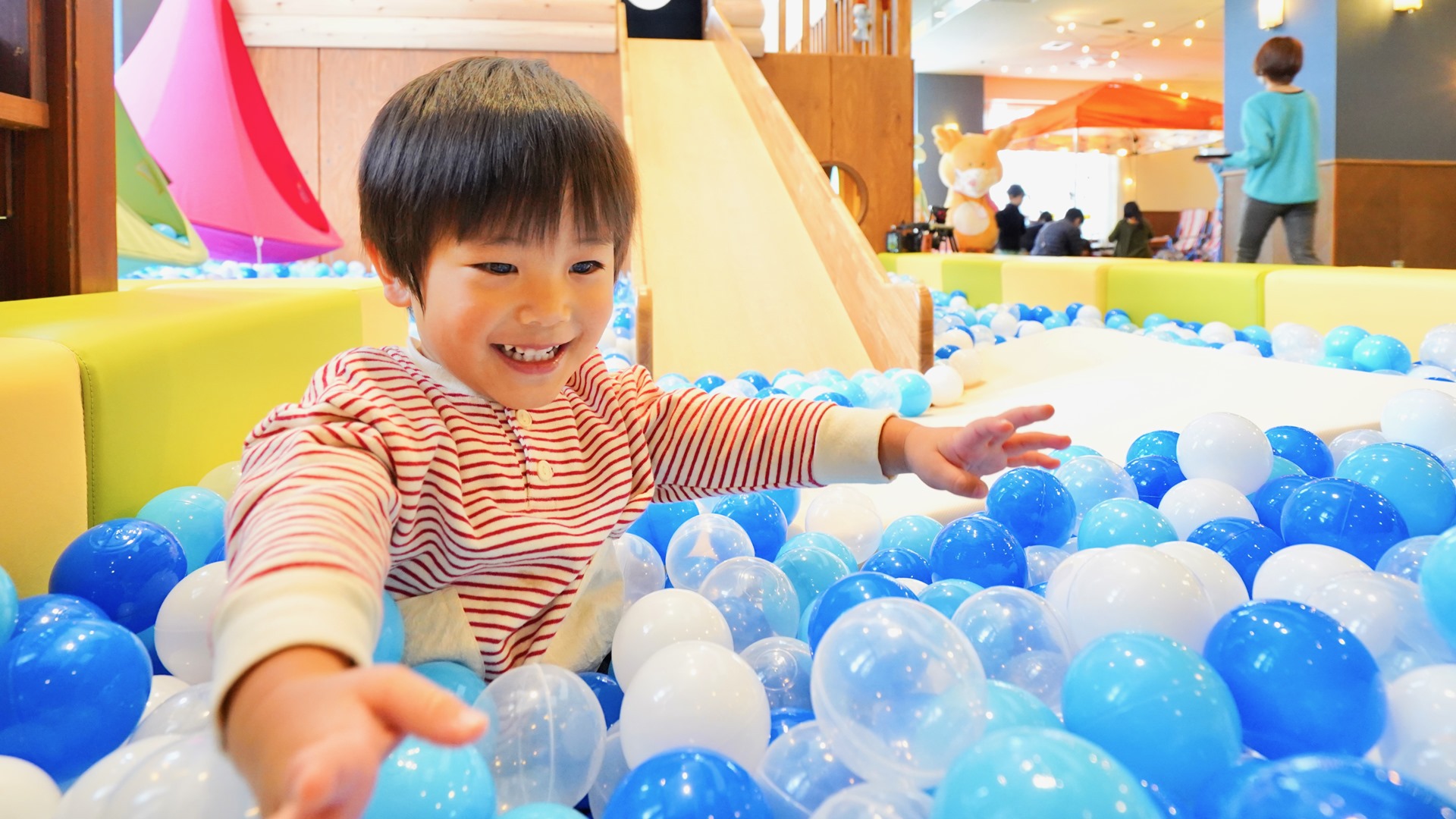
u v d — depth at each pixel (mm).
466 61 971
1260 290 3908
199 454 1579
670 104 5461
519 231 878
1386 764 828
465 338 914
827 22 7652
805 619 1205
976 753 640
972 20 12258
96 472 1280
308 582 613
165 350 1462
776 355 3533
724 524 1375
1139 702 765
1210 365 2664
